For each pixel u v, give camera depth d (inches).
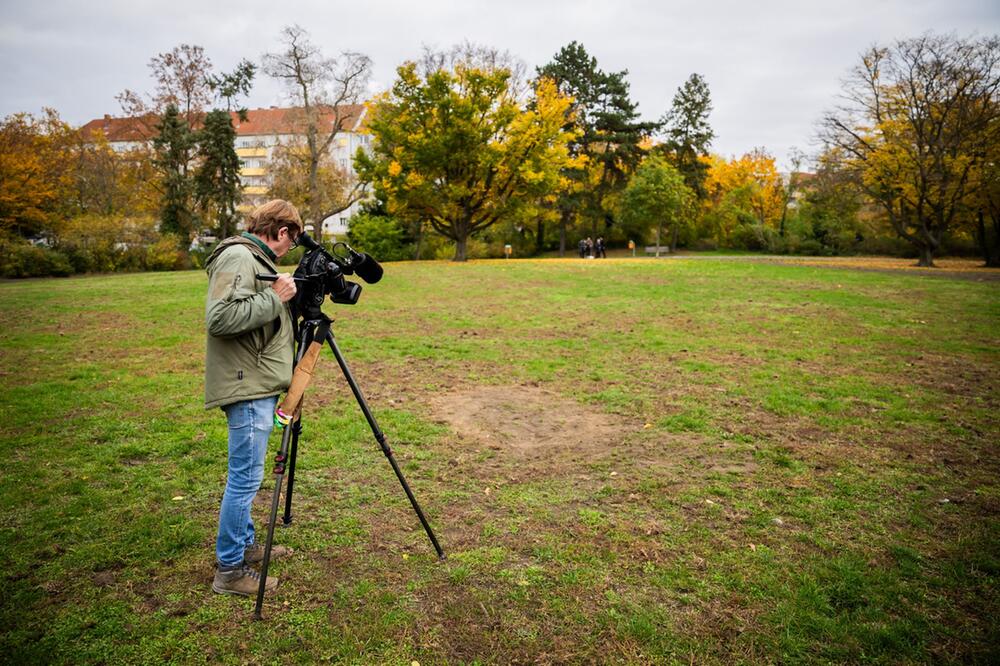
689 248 2267.5
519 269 1023.6
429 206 1323.8
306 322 123.7
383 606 118.2
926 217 1323.8
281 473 114.7
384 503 163.6
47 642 105.8
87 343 389.1
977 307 534.0
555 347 376.5
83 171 1732.3
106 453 196.5
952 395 266.1
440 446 207.2
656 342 388.8
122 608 116.5
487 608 117.9
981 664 102.6
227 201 1785.2
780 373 306.8
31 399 257.9
